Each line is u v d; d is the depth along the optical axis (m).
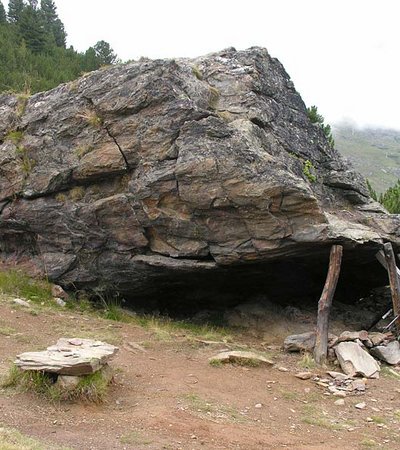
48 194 13.68
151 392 7.86
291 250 11.41
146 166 12.16
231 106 12.96
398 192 20.95
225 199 11.20
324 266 13.20
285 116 13.95
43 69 31.48
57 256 13.82
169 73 12.26
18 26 41.72
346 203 14.16
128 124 12.48
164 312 14.45
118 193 12.82
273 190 10.88
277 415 7.55
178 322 13.41
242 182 11.05
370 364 10.00
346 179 14.08
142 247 12.66
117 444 5.88
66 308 13.14
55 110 13.83
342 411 8.04
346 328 13.21
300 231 11.09
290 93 14.72
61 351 7.69
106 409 7.00
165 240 12.29
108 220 12.81
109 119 12.77
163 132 12.02
